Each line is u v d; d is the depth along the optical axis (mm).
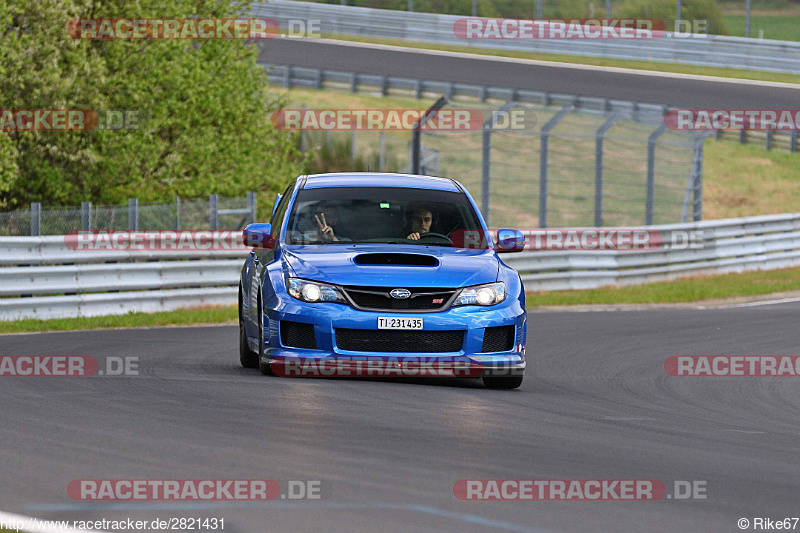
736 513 17312
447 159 140000
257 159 105438
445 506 16984
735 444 24234
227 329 49750
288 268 31047
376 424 23828
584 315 61438
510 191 132625
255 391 28016
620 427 25781
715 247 92062
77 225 65812
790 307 67938
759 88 150125
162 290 62781
